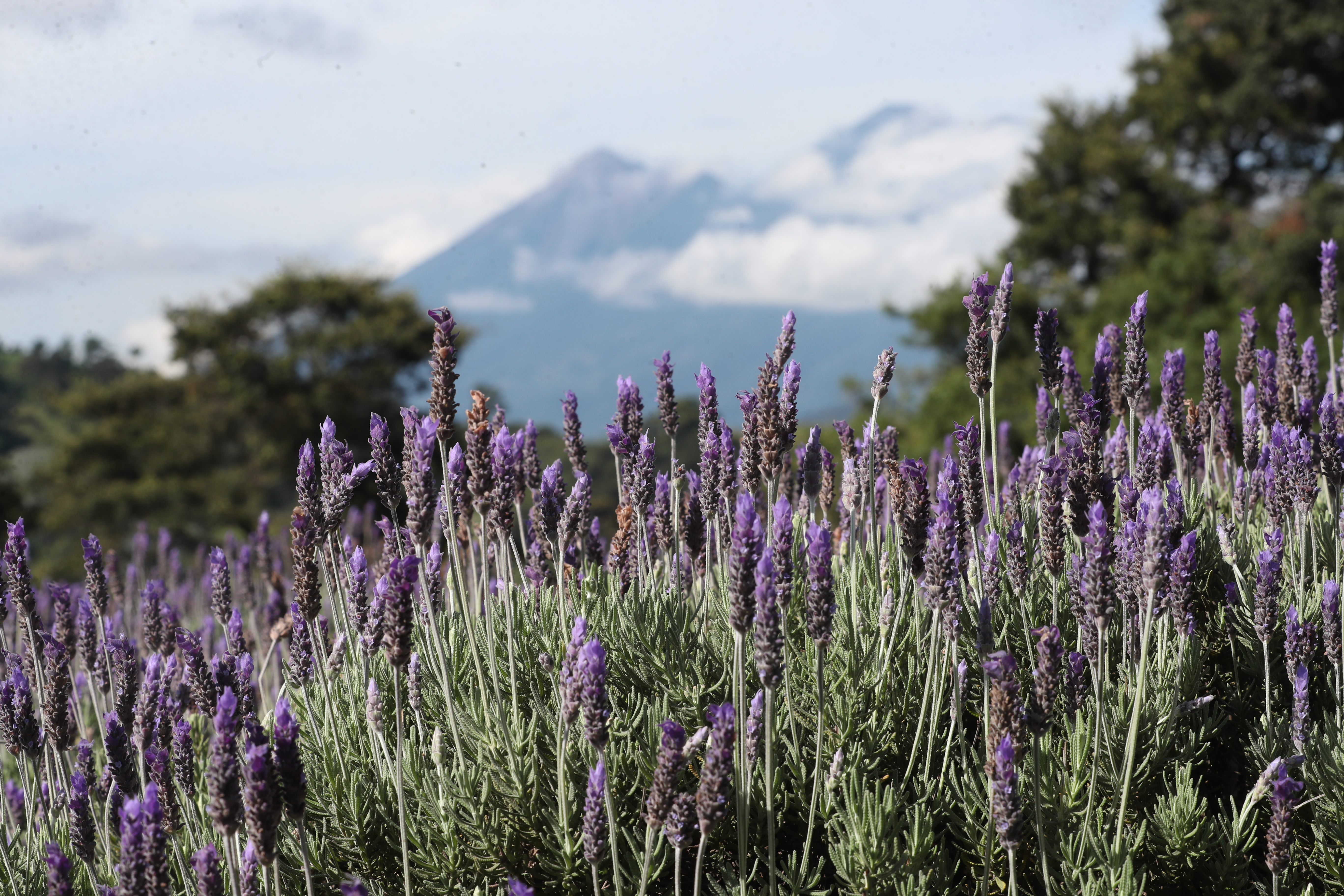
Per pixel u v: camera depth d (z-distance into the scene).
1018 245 35.66
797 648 3.50
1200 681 3.40
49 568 31.59
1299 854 2.84
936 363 34.72
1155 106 32.66
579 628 2.52
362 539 7.13
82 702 5.27
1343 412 3.96
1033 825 2.89
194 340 34.69
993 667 2.43
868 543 3.88
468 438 2.92
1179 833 2.74
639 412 3.71
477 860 2.88
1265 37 30.38
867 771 2.92
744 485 3.54
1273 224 25.98
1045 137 35.19
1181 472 4.45
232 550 8.34
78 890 2.79
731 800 2.85
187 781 2.82
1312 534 3.37
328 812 2.98
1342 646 2.85
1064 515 2.97
